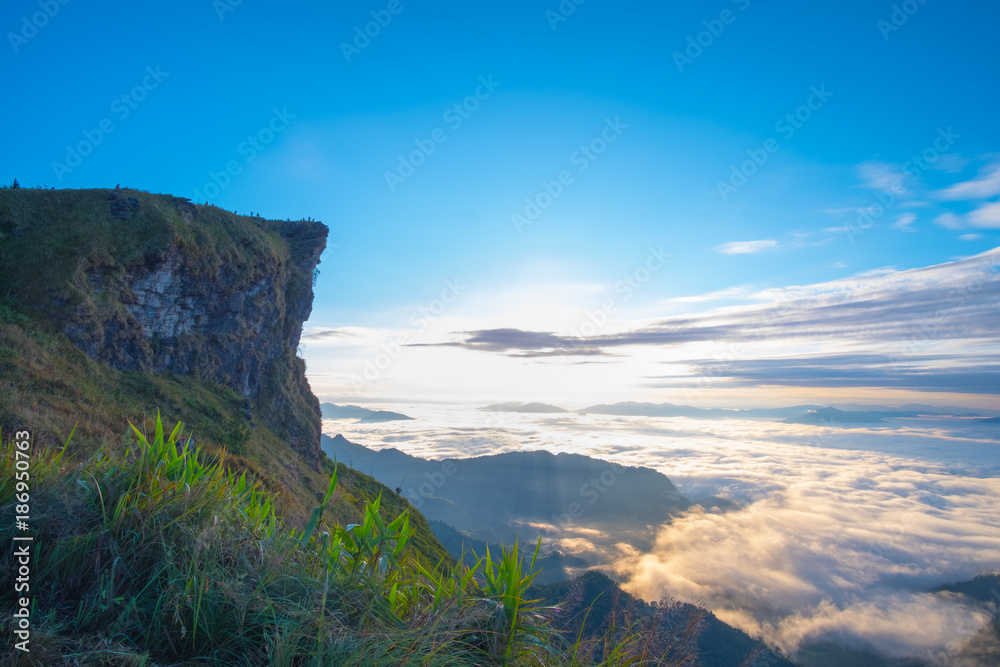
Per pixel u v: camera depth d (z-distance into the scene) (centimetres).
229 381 4303
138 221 3672
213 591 263
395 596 313
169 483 315
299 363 5494
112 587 253
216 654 247
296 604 273
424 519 4466
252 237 4769
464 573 321
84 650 225
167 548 275
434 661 260
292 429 4816
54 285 2892
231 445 3128
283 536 332
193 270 3944
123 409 2298
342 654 252
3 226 3069
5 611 234
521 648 295
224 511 323
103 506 286
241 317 4512
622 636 277
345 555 344
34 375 2025
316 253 5822
